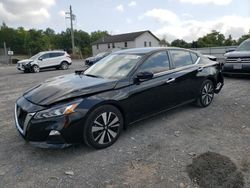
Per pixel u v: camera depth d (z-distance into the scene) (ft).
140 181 9.82
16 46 283.79
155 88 14.61
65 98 11.46
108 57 17.04
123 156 11.77
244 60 29.30
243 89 24.97
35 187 9.63
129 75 13.74
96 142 12.26
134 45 181.57
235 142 12.85
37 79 42.68
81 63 96.12
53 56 63.10
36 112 11.13
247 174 10.00
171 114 17.48
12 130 15.30
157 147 12.56
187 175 10.07
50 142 11.12
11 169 10.88
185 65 17.30
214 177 9.86
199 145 12.62
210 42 210.18
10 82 39.22
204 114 17.38
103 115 12.35
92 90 12.21
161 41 206.80
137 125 15.53
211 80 19.33
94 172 10.51
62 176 10.28
